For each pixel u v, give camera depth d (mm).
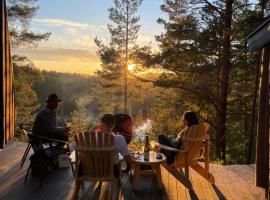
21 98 22828
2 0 7891
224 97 15219
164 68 16172
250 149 12516
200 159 5555
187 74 16141
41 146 5254
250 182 5762
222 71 15133
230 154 15422
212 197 4938
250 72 15141
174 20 16219
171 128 18078
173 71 16188
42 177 5109
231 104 16422
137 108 28062
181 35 15359
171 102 18391
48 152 5527
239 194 5113
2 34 7922
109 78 27031
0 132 7758
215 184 5574
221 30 14664
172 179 5703
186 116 5375
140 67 18094
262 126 5355
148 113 23391
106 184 5184
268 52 5191
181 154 5109
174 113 17812
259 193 5184
